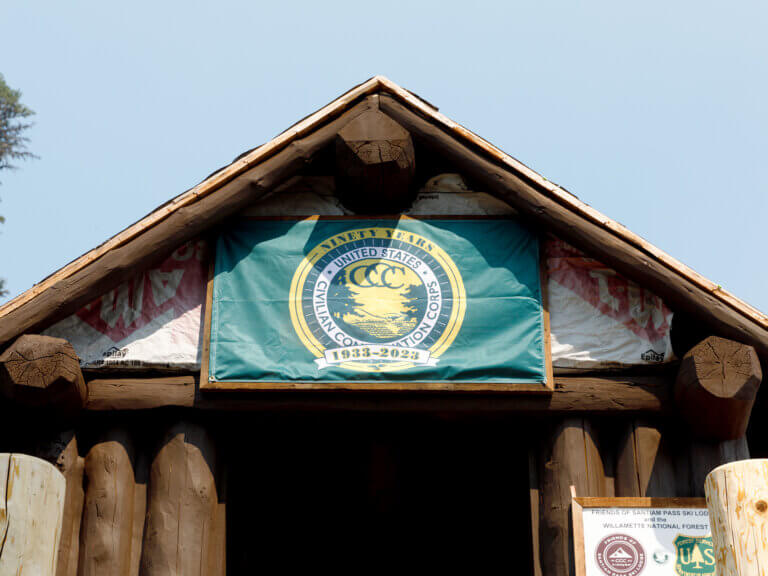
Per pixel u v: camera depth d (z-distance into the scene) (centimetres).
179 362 938
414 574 1209
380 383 912
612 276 965
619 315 952
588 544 855
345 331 935
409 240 977
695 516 860
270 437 980
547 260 975
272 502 1205
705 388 873
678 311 928
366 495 991
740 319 906
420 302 948
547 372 919
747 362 877
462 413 922
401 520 1058
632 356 938
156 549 884
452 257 968
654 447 915
